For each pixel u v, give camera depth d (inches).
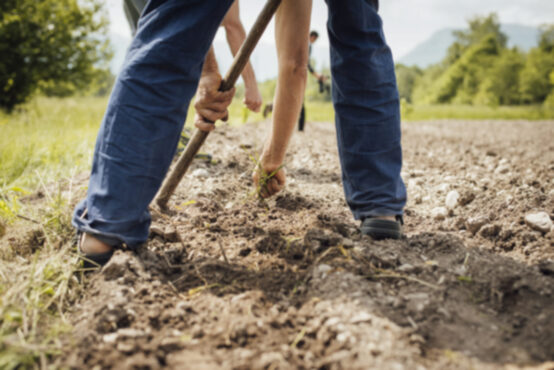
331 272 55.9
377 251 62.5
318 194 101.6
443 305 50.7
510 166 149.4
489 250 69.4
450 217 87.3
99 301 51.0
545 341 44.3
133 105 54.2
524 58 1690.5
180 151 125.6
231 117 323.9
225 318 48.8
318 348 44.1
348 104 66.8
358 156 68.1
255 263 61.7
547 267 59.2
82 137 181.0
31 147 136.2
